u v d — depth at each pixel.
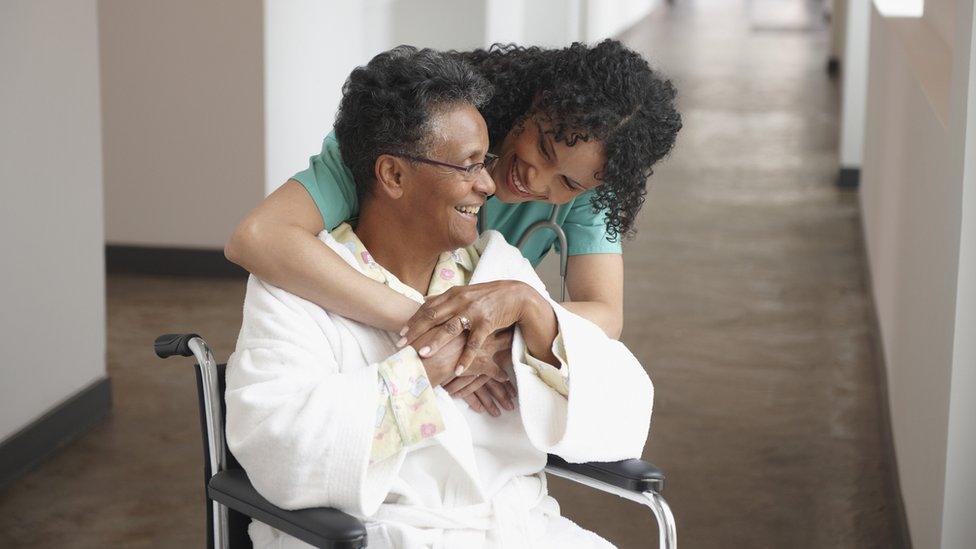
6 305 3.09
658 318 4.77
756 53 13.67
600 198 1.80
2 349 3.09
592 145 1.72
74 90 3.33
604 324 1.89
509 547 1.68
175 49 5.06
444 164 1.62
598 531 2.95
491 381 1.72
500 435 1.74
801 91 10.98
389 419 1.58
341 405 1.54
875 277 4.77
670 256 5.71
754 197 6.98
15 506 3.04
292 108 5.27
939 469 2.36
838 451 3.49
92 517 3.00
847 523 3.04
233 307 4.87
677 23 16.97
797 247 5.91
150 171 5.21
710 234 6.14
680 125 1.81
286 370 1.58
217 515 1.63
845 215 6.57
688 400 3.88
